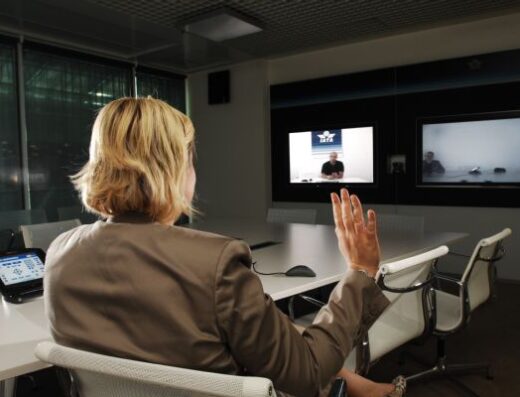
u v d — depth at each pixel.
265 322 0.72
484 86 4.70
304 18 4.60
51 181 5.35
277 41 5.38
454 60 4.85
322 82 5.78
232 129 6.60
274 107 6.21
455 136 4.89
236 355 0.72
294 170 6.08
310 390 0.79
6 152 4.97
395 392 1.67
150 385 0.68
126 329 0.71
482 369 2.56
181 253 0.72
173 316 0.69
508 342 3.02
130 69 6.17
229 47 5.61
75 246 0.80
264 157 6.30
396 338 1.88
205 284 0.69
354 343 0.90
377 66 5.40
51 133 5.33
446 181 4.98
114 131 0.80
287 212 4.26
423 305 2.01
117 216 0.81
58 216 5.43
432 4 4.25
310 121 5.91
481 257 2.14
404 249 2.56
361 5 4.26
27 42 4.98
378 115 5.39
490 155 4.69
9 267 1.73
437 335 2.16
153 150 0.79
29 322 1.42
